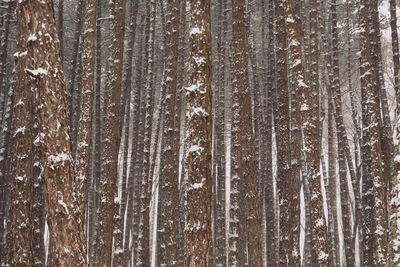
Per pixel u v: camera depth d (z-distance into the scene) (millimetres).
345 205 11227
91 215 12516
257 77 12367
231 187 10148
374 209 8148
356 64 16078
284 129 9672
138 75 12719
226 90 17031
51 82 5871
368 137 8422
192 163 6344
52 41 5973
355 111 14047
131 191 13320
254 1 14195
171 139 10750
